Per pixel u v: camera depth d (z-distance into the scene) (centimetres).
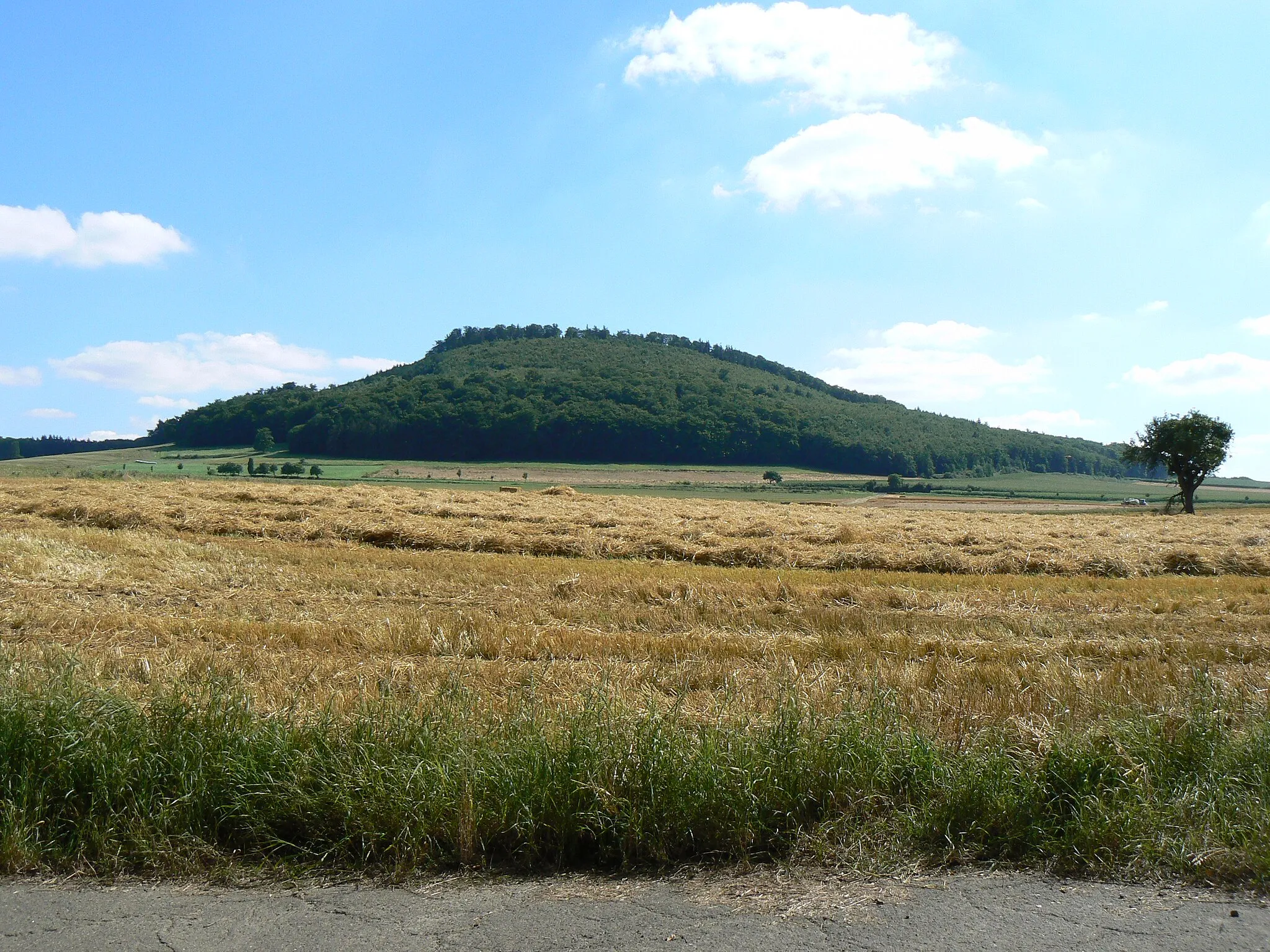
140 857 415
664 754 462
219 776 449
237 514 1911
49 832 427
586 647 917
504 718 523
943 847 432
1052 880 403
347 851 422
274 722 498
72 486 2300
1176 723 541
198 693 561
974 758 481
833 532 1997
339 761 458
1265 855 402
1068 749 488
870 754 484
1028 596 1327
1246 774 486
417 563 1477
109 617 962
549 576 1368
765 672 795
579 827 424
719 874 409
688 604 1187
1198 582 1552
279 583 1251
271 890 390
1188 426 4469
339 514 1953
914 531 2164
